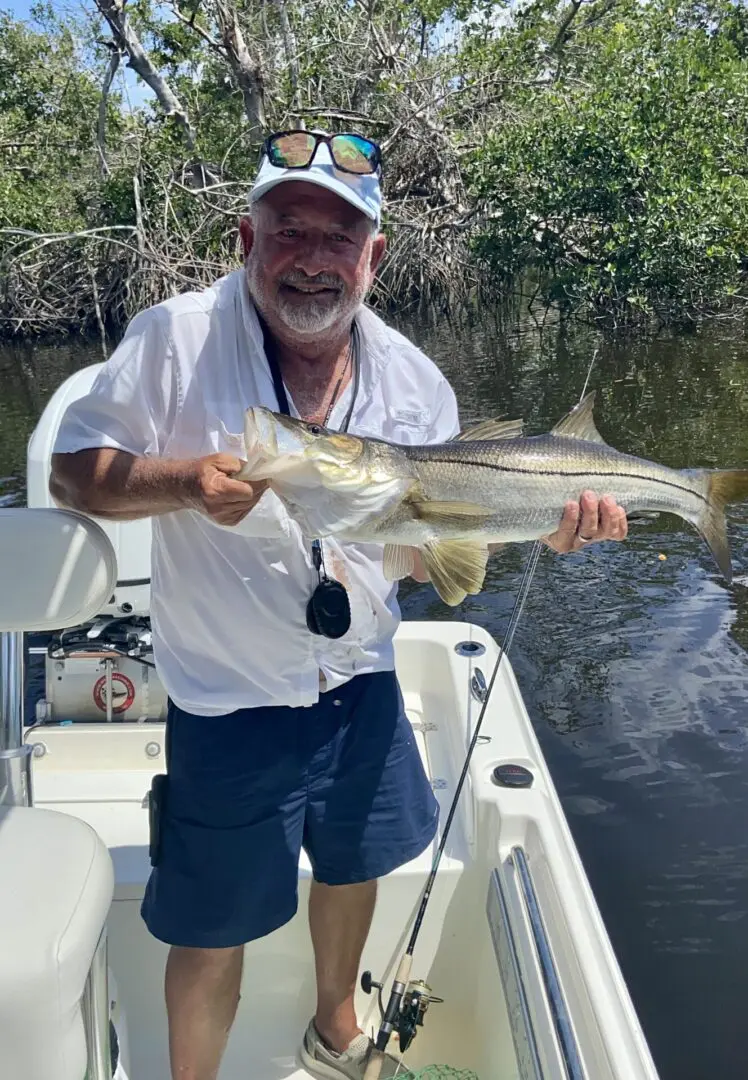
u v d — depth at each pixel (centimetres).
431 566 233
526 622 639
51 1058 161
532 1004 204
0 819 189
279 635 222
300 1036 269
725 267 1788
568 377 1494
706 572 698
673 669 558
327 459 211
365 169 219
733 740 480
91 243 2139
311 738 229
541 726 507
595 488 265
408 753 247
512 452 250
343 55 2138
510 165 1898
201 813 225
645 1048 179
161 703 327
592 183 1803
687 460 975
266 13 2083
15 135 2603
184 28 2214
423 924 268
